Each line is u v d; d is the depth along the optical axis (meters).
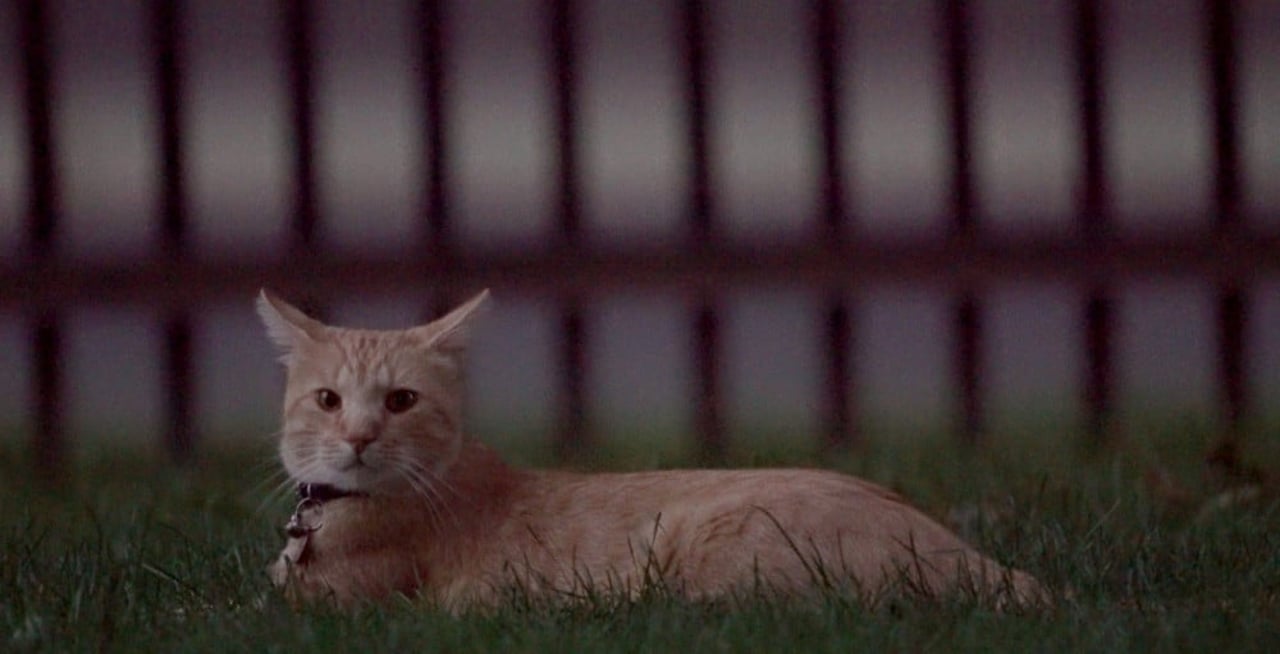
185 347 12.73
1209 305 14.02
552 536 8.06
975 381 12.73
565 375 12.68
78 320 14.04
